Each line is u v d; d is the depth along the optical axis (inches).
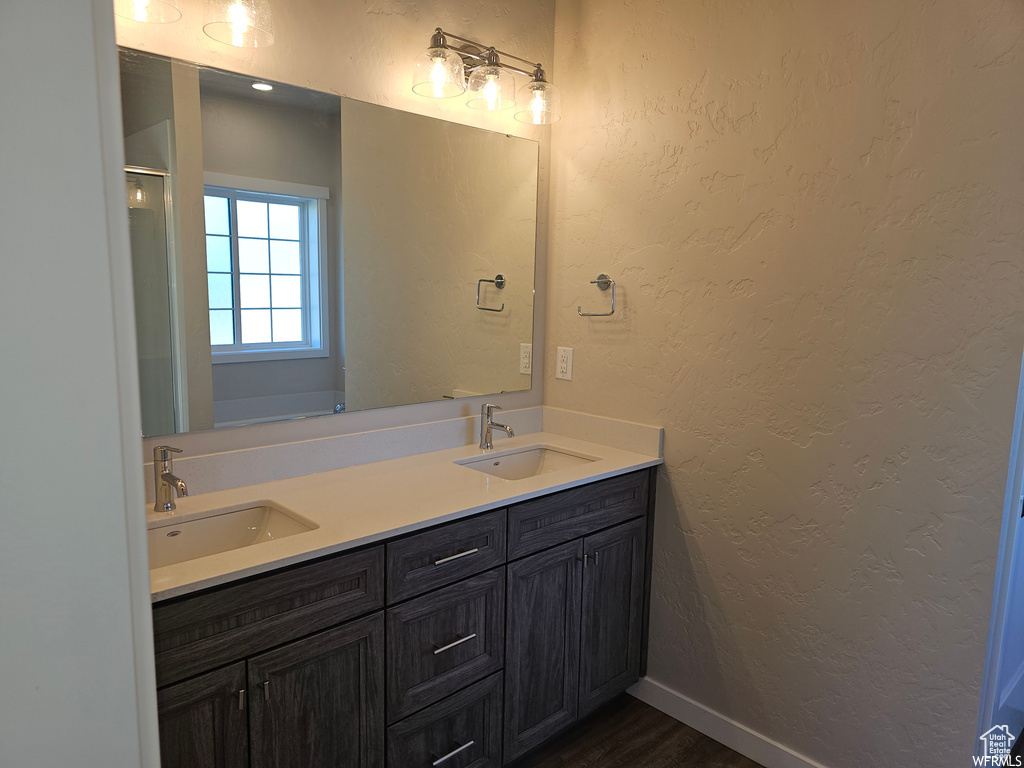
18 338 21.4
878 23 65.8
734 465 81.1
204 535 62.9
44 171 21.4
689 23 80.4
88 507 23.0
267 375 71.5
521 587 72.7
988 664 66.1
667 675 90.6
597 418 94.6
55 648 22.8
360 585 58.2
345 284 77.0
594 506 80.4
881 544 70.1
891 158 66.1
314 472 75.3
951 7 61.4
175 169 62.9
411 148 81.3
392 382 82.8
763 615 80.0
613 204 90.3
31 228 21.3
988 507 62.9
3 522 21.6
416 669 63.6
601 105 90.6
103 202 22.4
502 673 72.0
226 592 49.7
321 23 71.6
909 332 66.4
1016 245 59.6
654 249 86.3
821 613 75.1
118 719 24.3
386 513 63.4
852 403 70.9
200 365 66.4
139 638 24.5
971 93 60.9
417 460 83.0
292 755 55.4
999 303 60.9
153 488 63.7
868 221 68.1
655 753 82.7
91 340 22.5
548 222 99.0
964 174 61.9
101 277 22.6
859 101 67.7
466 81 83.4
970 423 63.4
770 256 75.6
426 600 63.4
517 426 98.6
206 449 67.8
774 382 76.6
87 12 21.7
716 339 81.3
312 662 55.7
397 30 78.1
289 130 70.5
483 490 71.3
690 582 86.9
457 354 89.7
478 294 91.0
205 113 64.4
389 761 62.5
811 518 75.0
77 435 22.5
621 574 86.2
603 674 85.7
